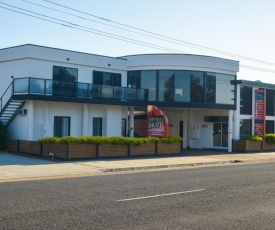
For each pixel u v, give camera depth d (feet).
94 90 98.22
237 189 44.50
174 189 43.80
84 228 26.27
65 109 97.45
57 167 64.64
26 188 43.42
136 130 128.16
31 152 81.71
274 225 28.19
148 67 109.40
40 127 93.04
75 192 40.73
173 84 108.47
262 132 121.70
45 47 96.43
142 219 29.22
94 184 47.32
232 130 118.01
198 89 109.50
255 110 123.24
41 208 32.32
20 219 28.43
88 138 77.82
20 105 91.81
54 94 91.25
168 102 108.06
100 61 106.32
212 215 31.07
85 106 99.86
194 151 112.47
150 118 94.63
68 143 74.54
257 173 62.28
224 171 65.62
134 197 38.27
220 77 113.91
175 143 95.71
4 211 31.01
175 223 28.22
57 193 39.96
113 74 109.40
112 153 82.23
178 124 126.21
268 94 131.44
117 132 106.73
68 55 100.22
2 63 101.35
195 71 109.40
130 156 85.35
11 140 87.35
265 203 36.27
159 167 72.43
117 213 31.01
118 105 103.40
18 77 96.84
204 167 74.59
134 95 106.01
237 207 34.32
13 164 67.00
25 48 94.68
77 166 66.80
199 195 40.06
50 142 77.66
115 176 56.85
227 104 114.83
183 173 61.87
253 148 117.70
